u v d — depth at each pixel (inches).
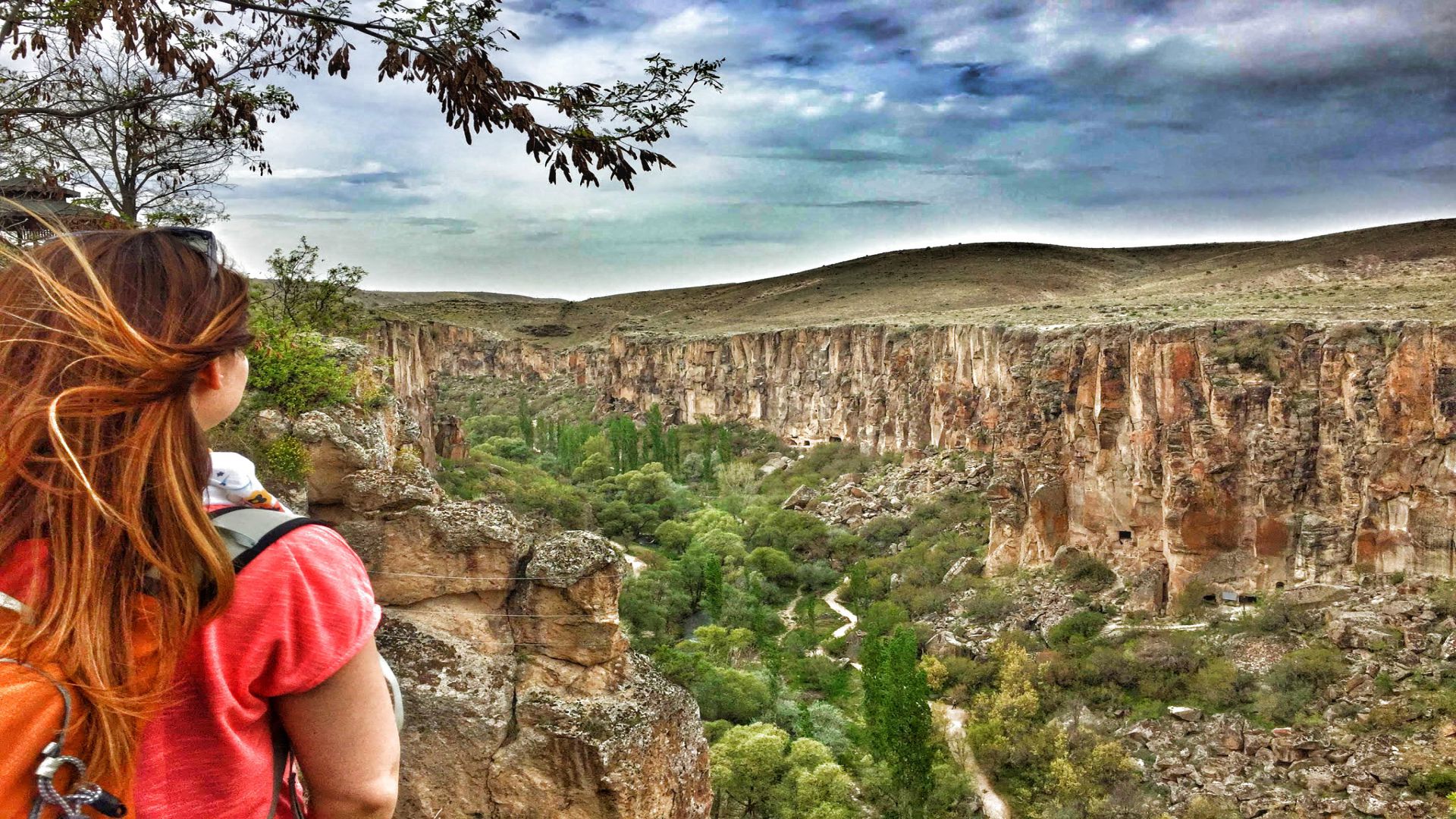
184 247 98.5
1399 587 2470.5
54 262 92.8
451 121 445.4
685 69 429.7
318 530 103.1
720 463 5757.9
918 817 1822.1
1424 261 5600.4
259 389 733.9
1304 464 2689.5
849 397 5718.5
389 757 102.7
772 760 1683.1
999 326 4446.4
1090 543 3181.6
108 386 84.4
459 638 582.2
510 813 548.7
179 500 86.0
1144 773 2053.4
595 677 580.1
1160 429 2938.0
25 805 77.4
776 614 3257.9
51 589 80.7
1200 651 2466.8
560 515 3666.3
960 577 3398.1
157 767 87.1
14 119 538.0
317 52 540.1
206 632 88.0
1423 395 2490.2
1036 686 2463.1
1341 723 2053.4
